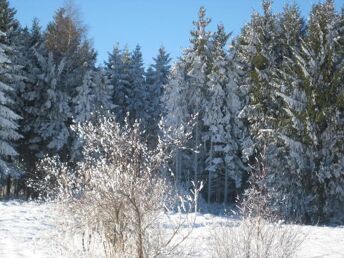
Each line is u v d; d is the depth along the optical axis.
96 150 7.90
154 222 7.85
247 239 8.10
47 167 8.84
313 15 29.78
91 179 7.75
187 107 39.34
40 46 39.22
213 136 37.84
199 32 40.16
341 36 28.47
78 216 7.82
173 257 8.02
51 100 35.03
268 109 31.50
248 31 35.31
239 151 38.28
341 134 26.45
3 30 33.41
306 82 27.36
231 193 40.81
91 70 38.12
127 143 7.73
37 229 12.41
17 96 35.31
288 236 9.16
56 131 34.81
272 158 27.44
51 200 8.54
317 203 26.47
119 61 54.75
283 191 27.05
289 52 33.78
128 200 7.51
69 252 8.02
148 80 64.19
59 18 40.62
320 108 27.08
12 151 28.64
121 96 52.78
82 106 35.41
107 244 7.89
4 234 11.63
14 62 34.88
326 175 25.91
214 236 8.66
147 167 7.62
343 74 27.23
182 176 40.41
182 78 39.56
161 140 8.05
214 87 38.12
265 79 32.19
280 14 35.09
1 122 28.19
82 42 42.12
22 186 34.62
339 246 12.11
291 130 27.41
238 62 38.66
